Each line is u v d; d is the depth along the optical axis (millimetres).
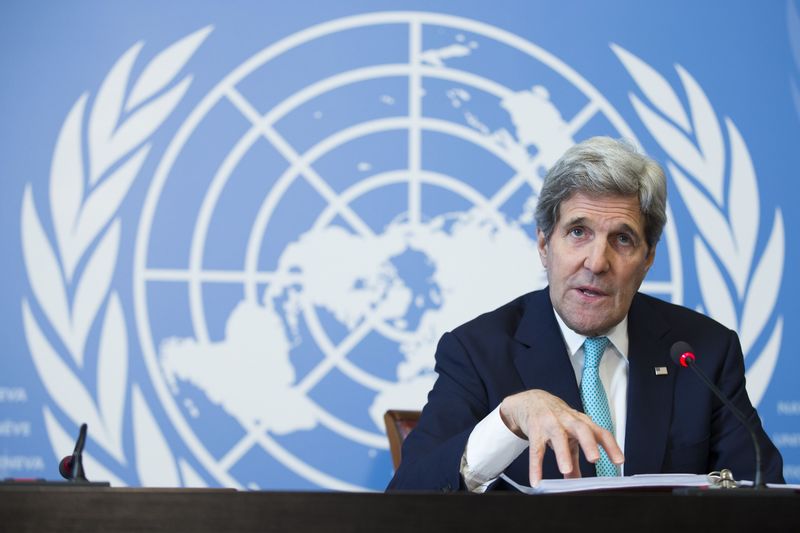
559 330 5035
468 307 7586
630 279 4793
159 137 7520
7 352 7227
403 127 7672
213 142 7547
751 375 7641
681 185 7766
